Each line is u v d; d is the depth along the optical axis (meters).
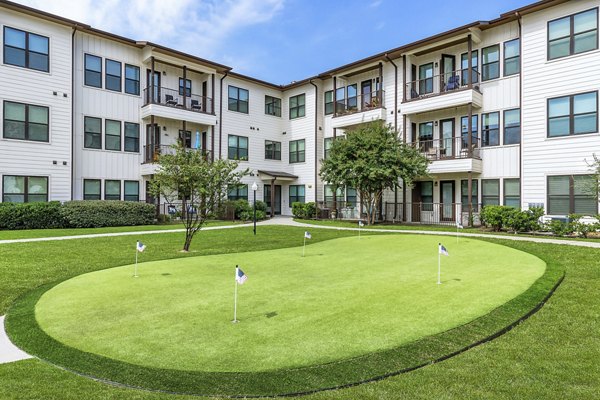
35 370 3.49
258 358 3.69
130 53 22.08
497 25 18.97
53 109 18.77
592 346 4.16
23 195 18.02
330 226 19.83
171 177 11.05
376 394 3.10
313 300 5.59
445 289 6.25
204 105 25.12
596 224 13.78
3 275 7.64
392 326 4.54
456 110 20.89
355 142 20.12
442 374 3.46
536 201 17.06
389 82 23.66
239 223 21.89
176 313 5.01
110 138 21.23
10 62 17.59
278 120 30.11
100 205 18.61
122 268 8.22
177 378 3.32
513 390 3.19
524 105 17.53
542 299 5.80
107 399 3.01
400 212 22.84
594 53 15.59
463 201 20.61
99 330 4.43
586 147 15.73
